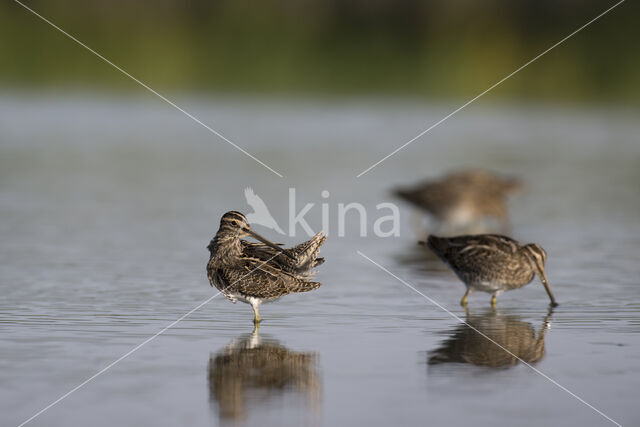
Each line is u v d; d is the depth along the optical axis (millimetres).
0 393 10641
